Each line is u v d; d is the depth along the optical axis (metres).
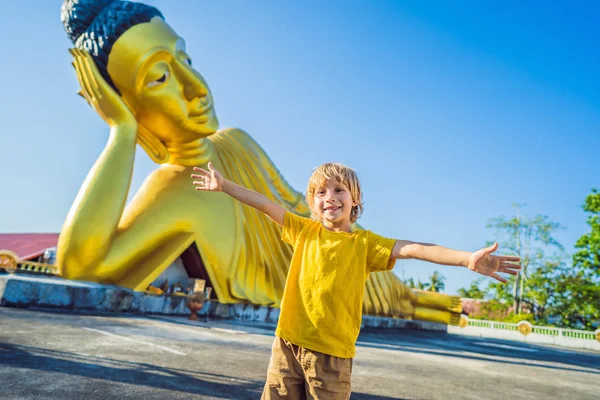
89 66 15.62
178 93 16.97
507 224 44.16
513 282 44.16
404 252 2.39
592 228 37.88
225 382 5.69
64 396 4.23
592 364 17.00
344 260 2.47
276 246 21.55
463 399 6.62
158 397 4.59
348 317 2.42
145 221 16.88
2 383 4.43
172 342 8.80
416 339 21.44
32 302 12.61
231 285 18.34
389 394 6.34
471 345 21.52
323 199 2.64
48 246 31.53
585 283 40.12
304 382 2.47
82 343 7.35
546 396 7.80
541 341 35.56
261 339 11.47
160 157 18.91
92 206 14.90
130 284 15.68
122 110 16.05
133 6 16.17
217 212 18.78
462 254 2.15
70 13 16.05
